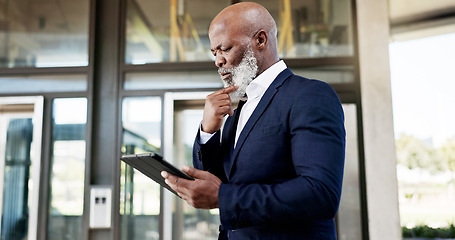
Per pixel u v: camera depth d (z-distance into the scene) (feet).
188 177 3.10
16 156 13.53
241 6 3.72
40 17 14.10
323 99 3.14
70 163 13.19
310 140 2.98
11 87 13.65
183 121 13.39
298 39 13.29
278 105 3.32
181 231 12.81
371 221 11.82
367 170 12.09
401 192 12.59
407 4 13.29
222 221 3.00
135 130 13.15
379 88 12.47
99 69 13.65
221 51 3.68
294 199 2.81
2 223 13.20
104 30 13.85
